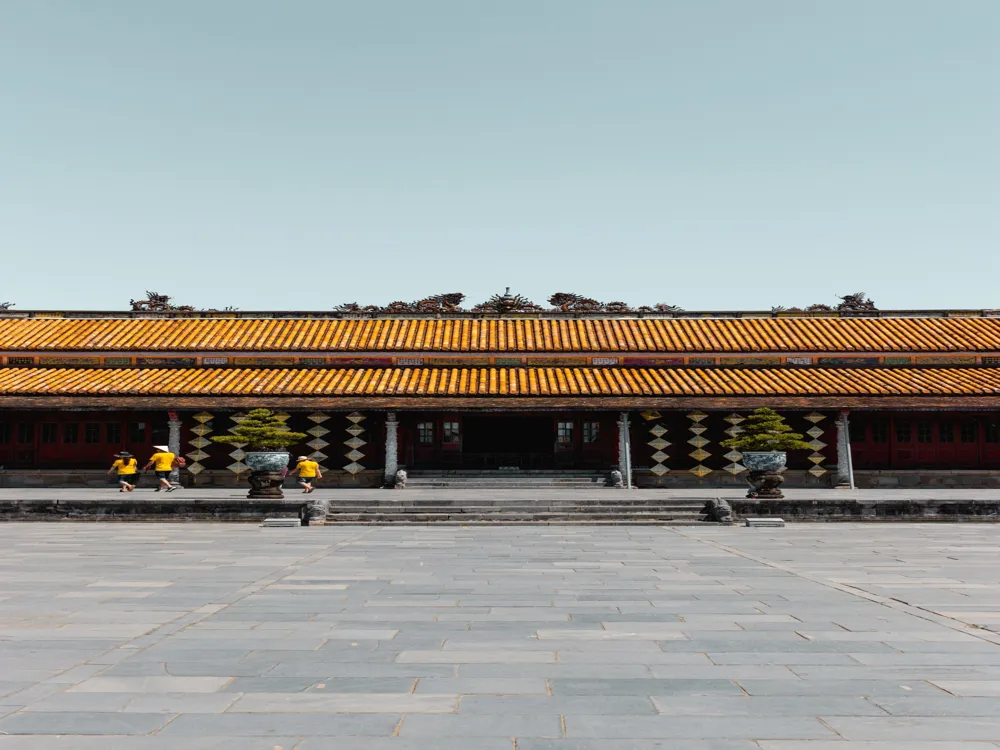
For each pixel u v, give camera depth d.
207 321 42.25
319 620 9.54
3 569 13.69
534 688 6.85
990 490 33.56
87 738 5.67
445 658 7.82
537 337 40.88
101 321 42.00
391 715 6.16
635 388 36.50
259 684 6.95
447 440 38.06
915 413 37.81
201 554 15.79
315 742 5.60
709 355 39.50
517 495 28.94
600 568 13.88
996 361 38.94
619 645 8.35
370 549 16.66
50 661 7.69
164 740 5.63
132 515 22.80
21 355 38.66
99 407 35.12
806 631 8.98
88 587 11.83
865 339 40.19
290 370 38.97
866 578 12.74
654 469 37.19
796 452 37.62
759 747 5.52
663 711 6.25
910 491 32.78
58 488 34.94
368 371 38.91
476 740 5.64
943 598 10.98
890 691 6.77
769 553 15.99
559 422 38.22
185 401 35.50
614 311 43.47
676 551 16.34
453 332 41.50
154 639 8.57
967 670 7.41
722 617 9.74
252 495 25.38
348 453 37.50
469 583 12.27
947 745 5.55
